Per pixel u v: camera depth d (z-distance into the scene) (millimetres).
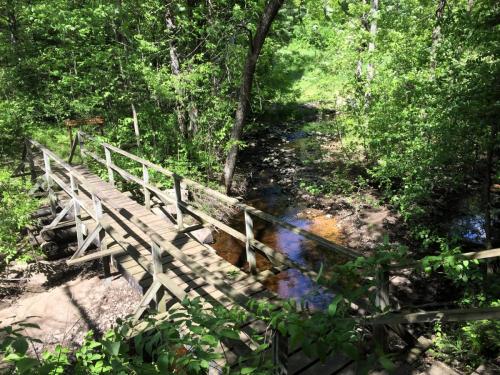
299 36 30062
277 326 1917
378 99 11328
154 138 12961
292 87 24344
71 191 8398
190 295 5215
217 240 10172
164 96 11844
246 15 12930
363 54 12406
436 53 8172
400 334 3549
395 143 10352
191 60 11961
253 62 12031
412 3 12094
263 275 5539
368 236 9922
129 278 6211
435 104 7555
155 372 1950
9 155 13047
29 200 8648
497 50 6309
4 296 7562
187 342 2072
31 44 14484
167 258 6285
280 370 2432
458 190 11195
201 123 12961
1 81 13578
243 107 12523
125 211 8570
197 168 13398
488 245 7473
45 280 8039
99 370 2469
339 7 16625
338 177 13055
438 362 3391
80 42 12992
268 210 12109
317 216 11406
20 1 13391
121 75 12531
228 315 2266
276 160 16250
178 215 7395
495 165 8828
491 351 4320
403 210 9773
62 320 6812
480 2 6527
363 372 2033
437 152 8195
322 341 1763
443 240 8484
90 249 9156
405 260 2887
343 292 2248
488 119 6426
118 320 2461
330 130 17188
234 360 3475
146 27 12781
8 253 8359
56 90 14219
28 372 2062
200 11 12672
